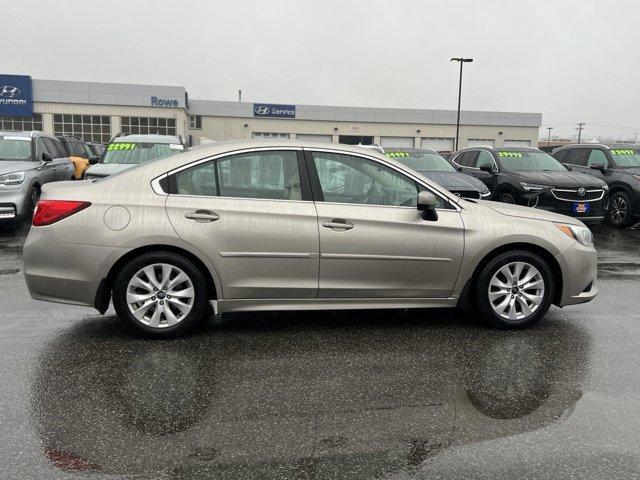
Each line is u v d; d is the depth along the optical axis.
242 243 4.38
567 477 2.64
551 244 4.74
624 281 6.80
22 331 4.62
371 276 4.57
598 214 10.09
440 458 2.79
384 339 4.55
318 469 2.68
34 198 10.30
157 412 3.24
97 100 42.03
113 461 2.72
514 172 10.66
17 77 40.69
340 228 4.47
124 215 4.28
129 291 4.36
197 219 4.32
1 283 6.20
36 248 4.29
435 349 4.34
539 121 53.84
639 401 3.45
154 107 42.72
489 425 3.13
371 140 51.78
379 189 4.64
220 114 49.41
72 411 3.23
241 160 4.49
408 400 3.44
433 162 10.75
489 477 2.63
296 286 4.48
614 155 12.30
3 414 3.18
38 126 41.81
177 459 2.75
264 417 3.20
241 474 2.63
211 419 3.16
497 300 4.82
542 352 4.29
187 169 4.43
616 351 4.32
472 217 4.71
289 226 4.41
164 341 4.43
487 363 4.05
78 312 5.16
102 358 4.05
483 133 53.31
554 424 3.14
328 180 4.58
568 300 4.88
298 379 3.74
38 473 2.61
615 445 2.93
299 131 50.66
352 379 3.75
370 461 2.76
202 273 4.45
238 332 4.68
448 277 4.69
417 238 4.58
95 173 10.77
